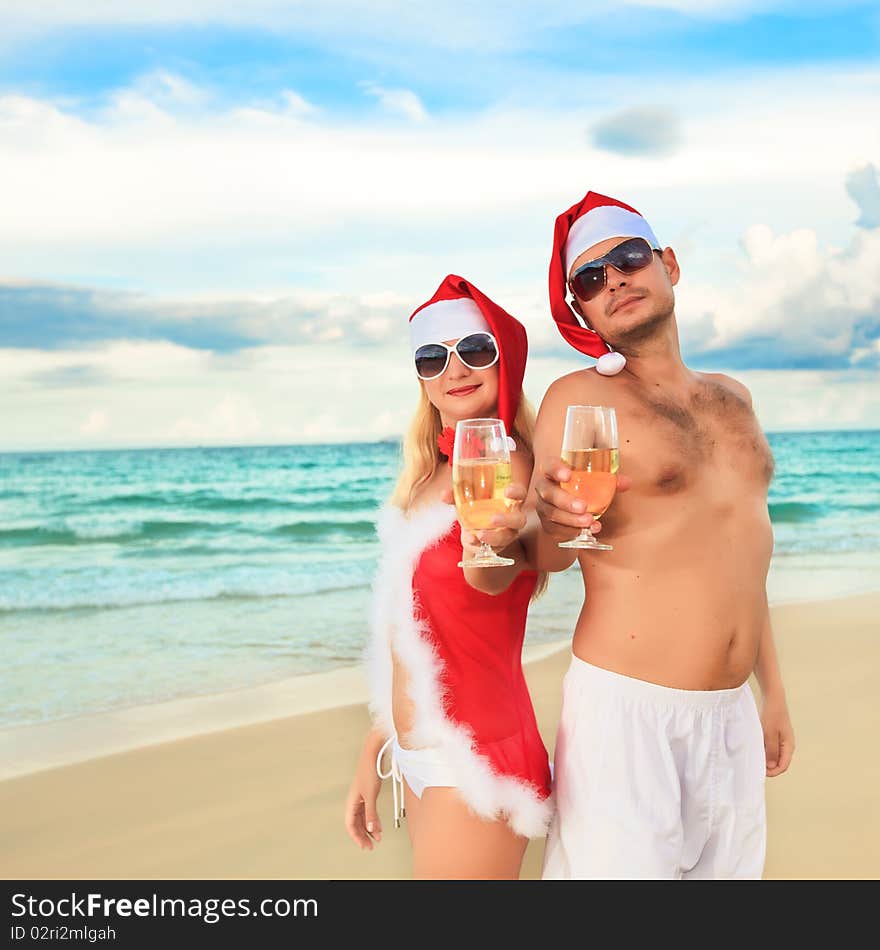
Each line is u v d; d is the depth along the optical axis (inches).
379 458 1259.8
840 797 181.3
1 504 956.0
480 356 109.0
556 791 101.0
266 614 444.8
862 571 539.5
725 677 97.3
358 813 120.0
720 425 101.4
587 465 81.2
